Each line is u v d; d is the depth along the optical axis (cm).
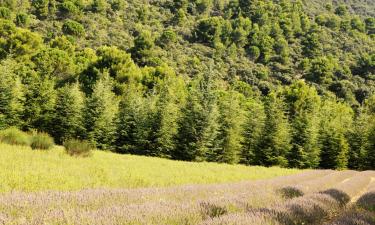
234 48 9850
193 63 8550
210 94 4431
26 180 1095
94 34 8794
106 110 4253
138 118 4362
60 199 764
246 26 10950
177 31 10569
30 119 4194
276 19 12025
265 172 2848
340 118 5794
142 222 614
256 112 4872
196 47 9806
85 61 6525
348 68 9569
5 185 966
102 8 10125
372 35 12681
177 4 12206
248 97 7600
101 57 5944
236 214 741
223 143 4541
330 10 15525
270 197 1168
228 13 12150
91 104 4231
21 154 1766
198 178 1894
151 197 943
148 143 4338
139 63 7800
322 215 1014
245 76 8800
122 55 5922
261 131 4800
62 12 9188
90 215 607
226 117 4603
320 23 12912
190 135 4344
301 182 1944
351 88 8812
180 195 1041
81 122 4206
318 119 5275
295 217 854
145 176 1680
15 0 8588
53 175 1271
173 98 4694
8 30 6050
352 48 11056
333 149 5038
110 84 5181
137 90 5769
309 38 11019
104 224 575
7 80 4038
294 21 11881
